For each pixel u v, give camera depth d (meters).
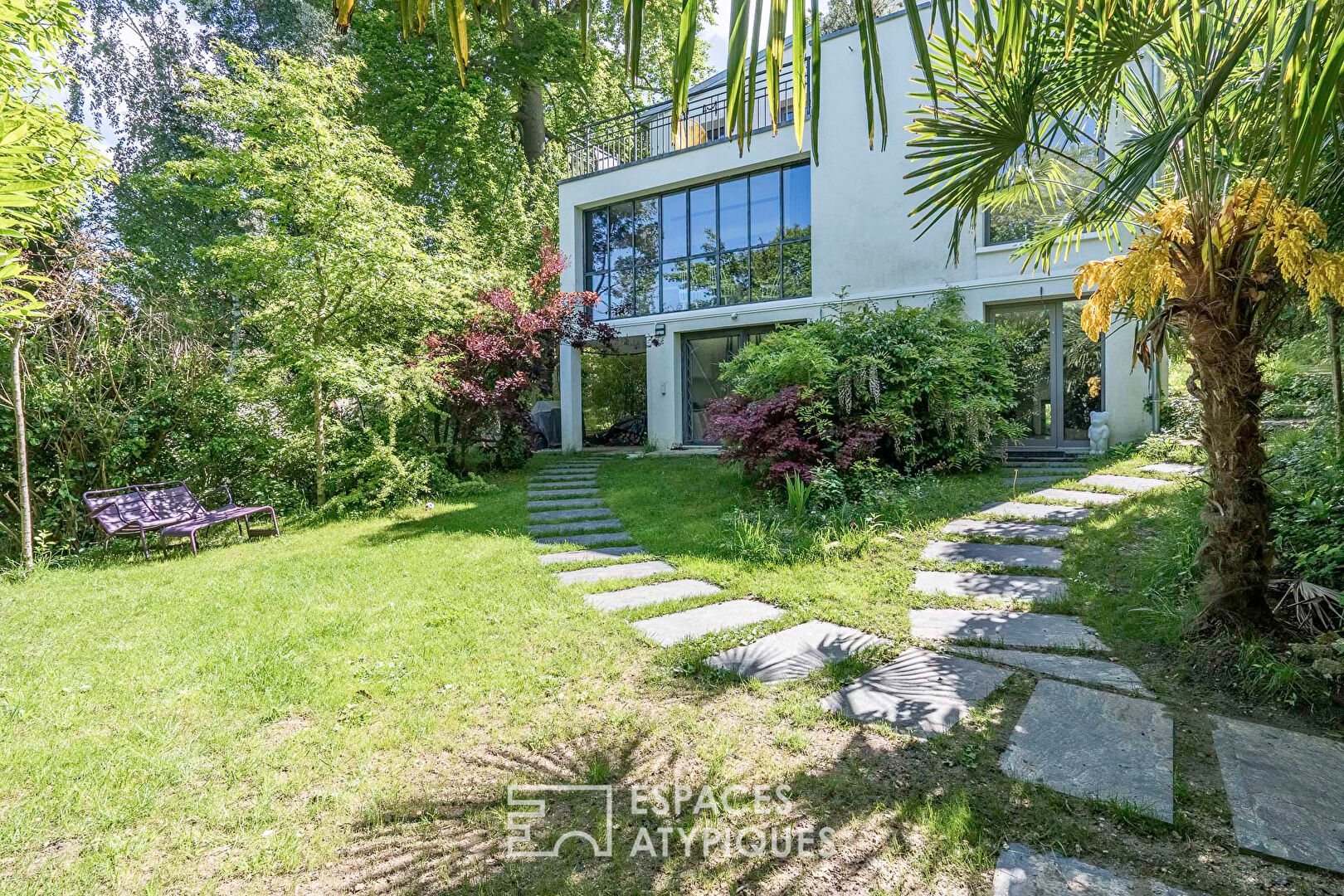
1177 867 1.74
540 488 9.59
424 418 10.20
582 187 14.36
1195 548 3.79
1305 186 1.70
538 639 3.57
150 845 1.99
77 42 5.14
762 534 5.48
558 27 15.97
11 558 6.13
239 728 2.69
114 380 7.30
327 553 6.00
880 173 10.69
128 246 14.29
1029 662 3.05
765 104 12.02
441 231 10.43
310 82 7.89
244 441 8.31
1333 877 1.68
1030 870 1.75
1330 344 4.40
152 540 7.05
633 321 13.88
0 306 2.91
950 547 5.05
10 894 1.78
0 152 2.86
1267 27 2.61
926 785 2.14
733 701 2.79
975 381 8.15
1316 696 2.52
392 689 2.98
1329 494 3.81
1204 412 3.07
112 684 3.12
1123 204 2.90
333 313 8.41
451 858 1.91
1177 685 2.75
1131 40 2.92
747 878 1.79
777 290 12.24
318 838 2.01
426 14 1.31
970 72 3.13
